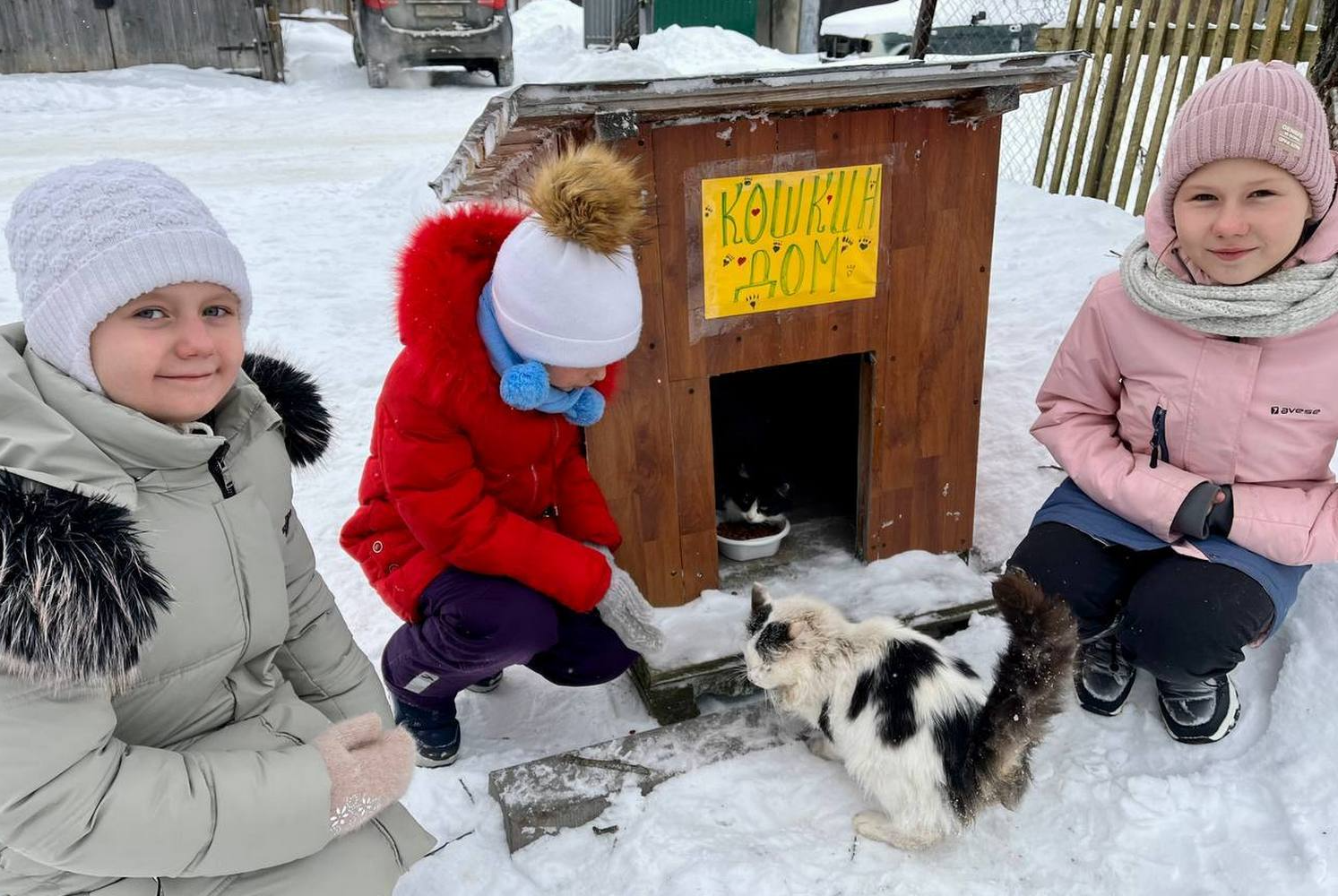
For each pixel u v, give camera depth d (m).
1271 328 1.75
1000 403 3.32
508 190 2.35
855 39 8.66
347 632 1.65
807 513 2.79
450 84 11.74
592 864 1.77
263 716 1.37
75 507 1.03
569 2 17.61
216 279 1.17
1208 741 1.91
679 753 1.95
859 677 1.76
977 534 2.70
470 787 1.95
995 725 1.57
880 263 2.15
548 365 1.62
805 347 2.17
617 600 1.89
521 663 1.95
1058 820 1.80
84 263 1.08
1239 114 1.65
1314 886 1.59
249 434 1.40
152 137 8.41
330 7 15.04
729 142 1.93
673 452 2.16
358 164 7.46
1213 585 1.81
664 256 1.97
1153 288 1.86
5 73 10.73
